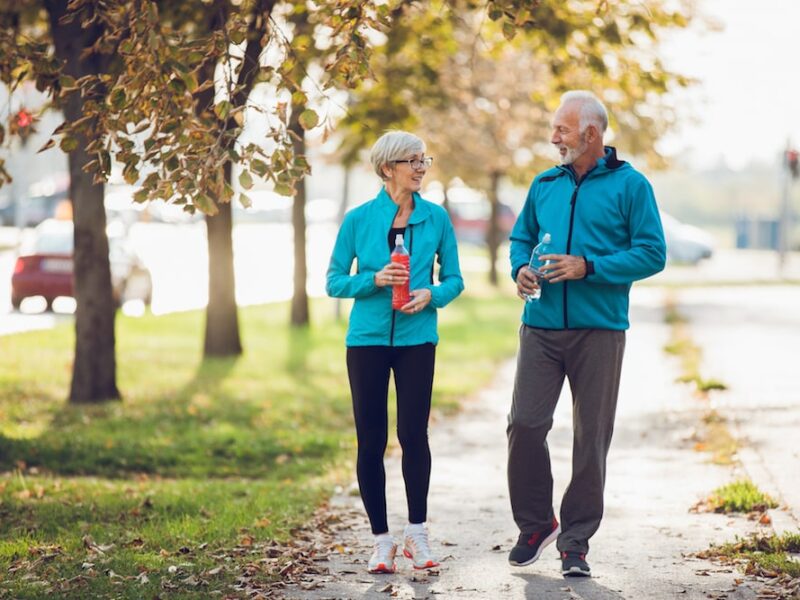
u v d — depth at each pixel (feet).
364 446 18.85
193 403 41.73
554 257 17.58
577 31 37.09
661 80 39.75
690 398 41.27
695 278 119.44
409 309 18.17
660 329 68.64
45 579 18.38
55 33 36.94
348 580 18.48
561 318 18.11
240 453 33.22
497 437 36.09
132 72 20.31
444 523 23.20
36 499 25.57
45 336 58.39
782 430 32.89
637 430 35.24
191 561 19.57
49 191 165.68
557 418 38.93
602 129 18.21
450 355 58.75
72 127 21.08
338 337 64.95
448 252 19.13
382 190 18.95
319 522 23.09
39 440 33.30
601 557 19.94
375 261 18.58
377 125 46.88
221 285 54.39
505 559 19.90
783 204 126.41
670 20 38.01
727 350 55.16
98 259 40.91
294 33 29.43
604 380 18.12
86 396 41.04
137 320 69.62
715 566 19.24
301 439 34.99
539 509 18.70
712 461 29.63
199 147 19.80
